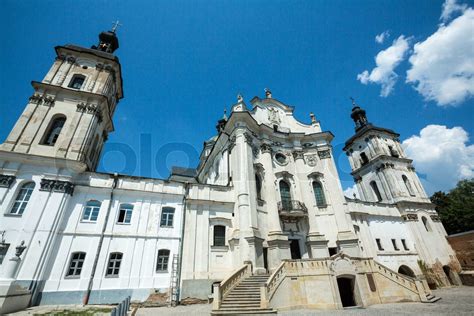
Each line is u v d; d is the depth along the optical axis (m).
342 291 18.77
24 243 17.62
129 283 19.00
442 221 41.69
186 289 19.80
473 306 15.72
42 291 17.02
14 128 21.86
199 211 23.95
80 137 23.39
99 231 20.12
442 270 32.59
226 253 22.75
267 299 14.85
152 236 21.27
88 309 15.60
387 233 33.28
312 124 35.28
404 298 18.52
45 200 19.41
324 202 28.70
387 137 44.34
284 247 23.28
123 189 22.12
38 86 24.59
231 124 30.17
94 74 28.42
